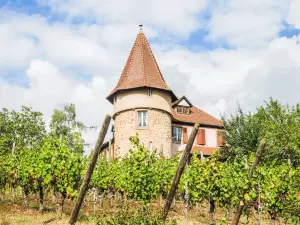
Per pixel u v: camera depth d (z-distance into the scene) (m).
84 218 15.79
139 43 41.16
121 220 9.62
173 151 41.53
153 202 20.84
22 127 47.81
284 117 35.03
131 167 17.58
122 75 40.41
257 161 11.27
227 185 16.12
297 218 15.62
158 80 38.66
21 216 15.20
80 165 17.27
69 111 48.94
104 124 8.95
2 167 20.59
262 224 18.56
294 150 32.06
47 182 16.75
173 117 42.03
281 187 16.97
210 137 44.16
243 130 34.47
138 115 37.31
